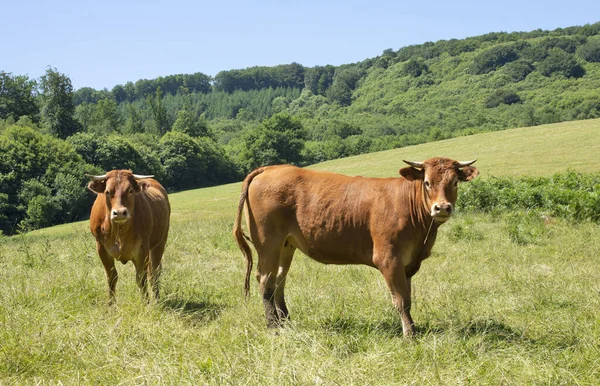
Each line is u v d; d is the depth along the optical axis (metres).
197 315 7.02
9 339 5.44
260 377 4.74
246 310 6.92
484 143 53.97
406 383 4.73
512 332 6.18
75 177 47.62
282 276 7.06
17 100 82.31
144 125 113.06
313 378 4.71
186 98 179.12
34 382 4.79
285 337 5.80
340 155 85.00
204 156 77.19
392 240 6.19
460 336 5.96
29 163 47.56
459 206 18.59
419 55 166.75
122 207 6.98
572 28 150.88
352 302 7.22
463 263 10.01
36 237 17.33
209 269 10.20
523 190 18.22
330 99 158.62
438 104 119.69
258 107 188.38
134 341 5.64
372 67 174.12
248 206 7.02
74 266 9.76
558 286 8.02
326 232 6.53
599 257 10.40
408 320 6.06
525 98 108.12
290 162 82.56
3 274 8.88
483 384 4.74
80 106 112.62
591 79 111.06
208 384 4.65
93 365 5.14
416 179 6.17
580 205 15.23
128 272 9.11
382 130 99.19
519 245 11.94
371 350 5.60
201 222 19.38
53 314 6.25
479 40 159.75
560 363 5.13
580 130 51.25
